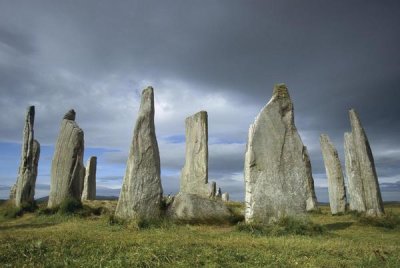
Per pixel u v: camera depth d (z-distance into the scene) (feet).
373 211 69.00
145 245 34.37
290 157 55.52
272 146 55.47
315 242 40.78
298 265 31.17
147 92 60.18
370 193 69.97
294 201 54.08
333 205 89.71
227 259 31.94
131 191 56.24
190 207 55.77
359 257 35.27
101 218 60.54
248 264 30.89
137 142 58.03
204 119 81.30
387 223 61.82
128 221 52.85
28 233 40.27
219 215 55.88
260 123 55.93
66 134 71.26
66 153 70.33
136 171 56.95
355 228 59.93
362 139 72.43
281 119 56.65
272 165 54.80
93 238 36.99
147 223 52.75
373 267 32.24
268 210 53.31
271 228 49.60
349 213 79.71
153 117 59.82
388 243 44.83
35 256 30.83
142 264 29.37
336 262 32.76
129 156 57.88
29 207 71.10
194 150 81.20
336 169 90.17
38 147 79.82
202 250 33.71
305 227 50.29
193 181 79.77
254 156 54.75
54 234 39.19
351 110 74.95
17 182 76.28
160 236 41.09
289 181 54.70
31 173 76.23
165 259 30.91
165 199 60.49
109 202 72.02
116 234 42.88
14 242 34.24
